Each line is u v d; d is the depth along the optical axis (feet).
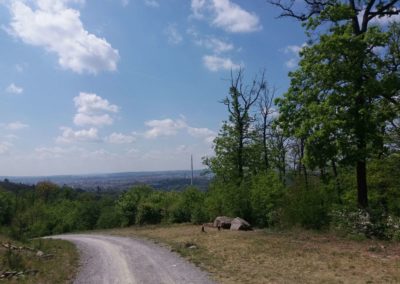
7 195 195.62
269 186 103.60
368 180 92.48
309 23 78.13
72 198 371.56
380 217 67.36
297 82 78.43
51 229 228.43
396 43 76.79
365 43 69.92
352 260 49.44
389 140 89.10
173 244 75.41
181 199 154.10
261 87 141.79
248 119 138.62
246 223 96.68
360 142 70.23
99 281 44.16
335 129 68.90
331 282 38.73
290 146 144.66
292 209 80.89
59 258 63.67
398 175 91.76
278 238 71.72
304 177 90.07
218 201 119.65
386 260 48.73
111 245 85.35
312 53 75.66
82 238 116.47
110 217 204.54
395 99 74.79
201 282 40.52
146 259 59.57
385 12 74.84
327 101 70.49
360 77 71.51
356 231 66.80
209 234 87.56
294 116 78.07
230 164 141.08
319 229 75.87
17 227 91.76
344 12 73.26
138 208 177.78
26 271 49.01
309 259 51.34
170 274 45.93
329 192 86.99
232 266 48.96
